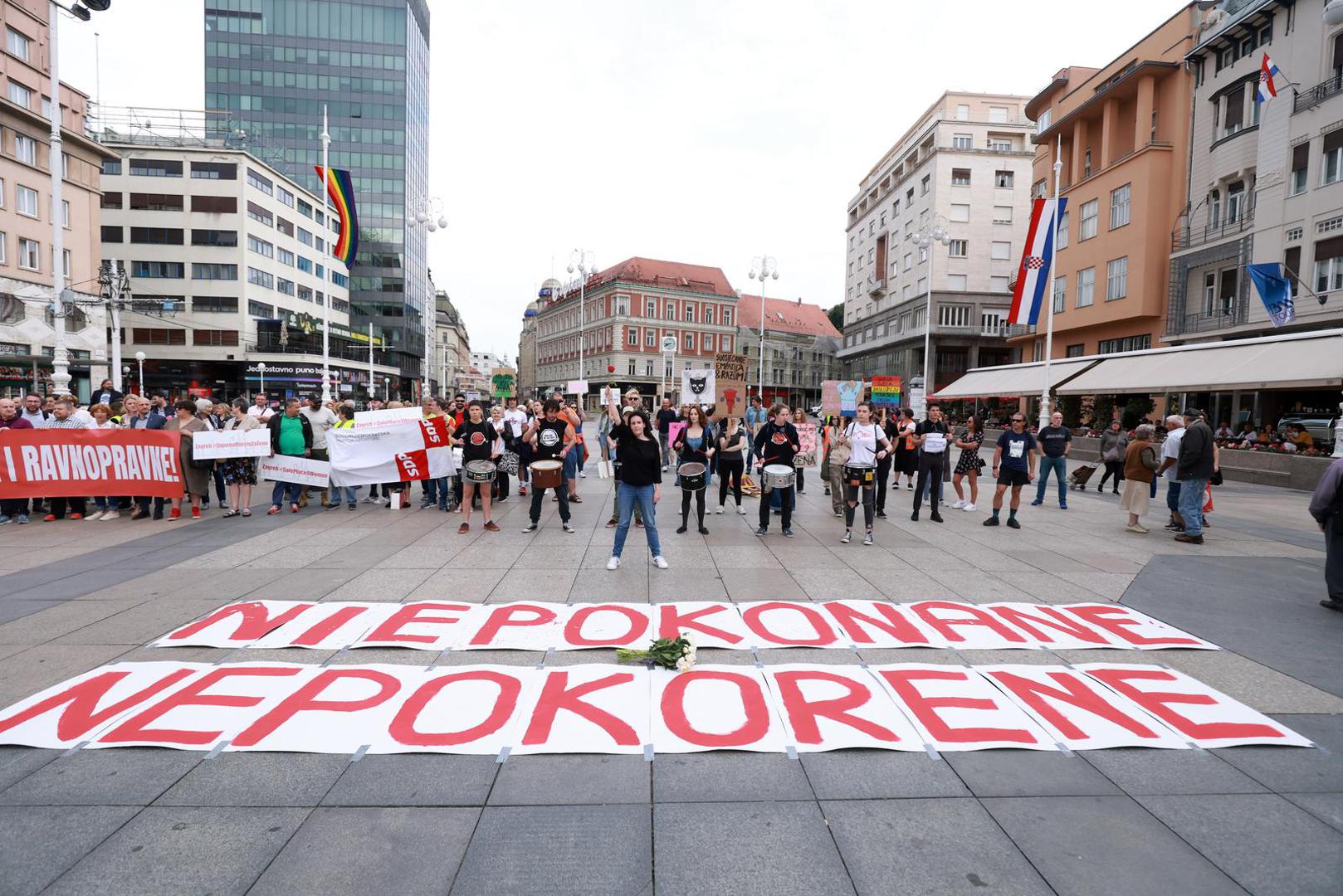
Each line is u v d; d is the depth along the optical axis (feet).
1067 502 42.50
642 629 16.66
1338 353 51.06
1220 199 83.25
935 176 159.22
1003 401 114.01
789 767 10.69
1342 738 11.84
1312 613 18.75
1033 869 8.45
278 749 11.08
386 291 240.73
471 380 505.66
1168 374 67.41
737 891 8.01
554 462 28.91
